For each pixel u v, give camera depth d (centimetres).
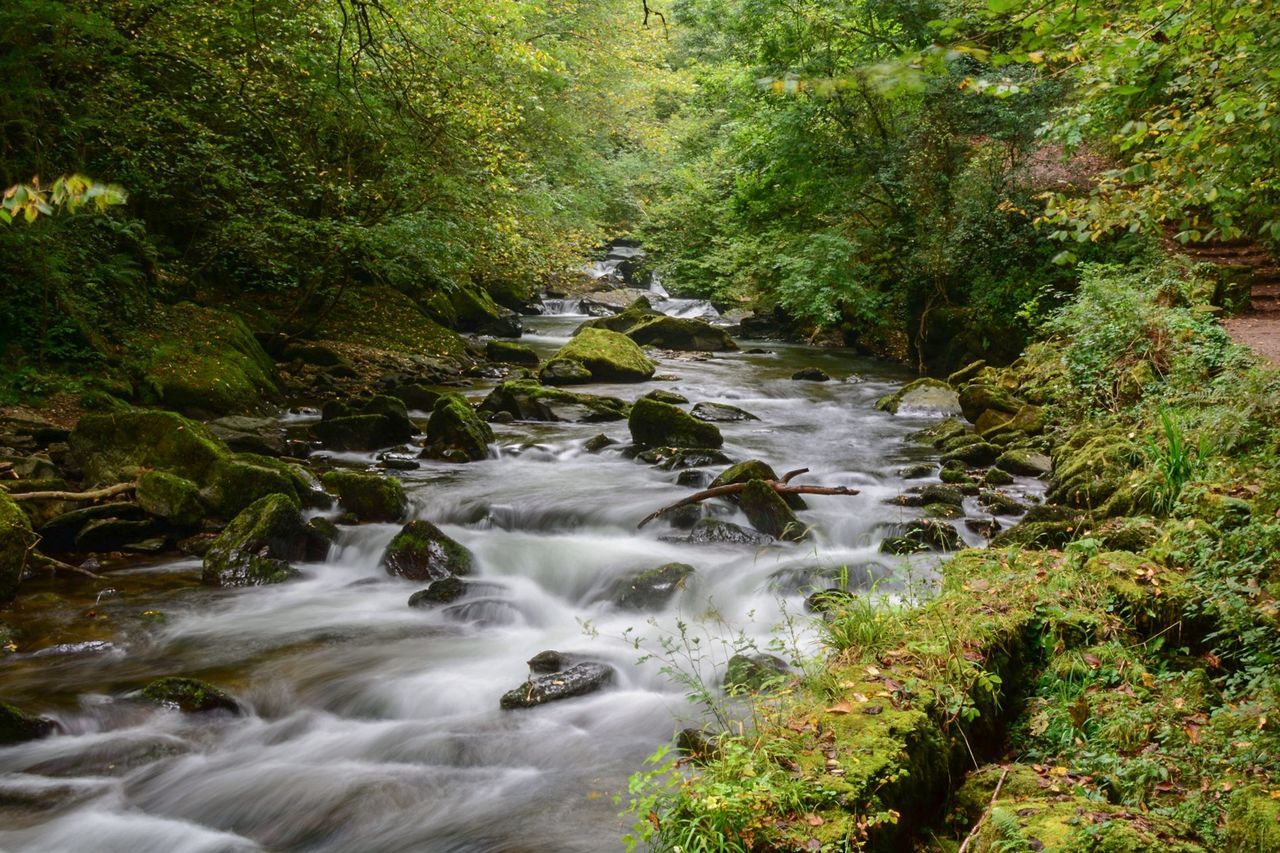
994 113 1742
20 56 1127
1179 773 434
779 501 925
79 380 1180
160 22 1370
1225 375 1003
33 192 370
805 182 2111
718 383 1844
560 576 832
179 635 704
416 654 681
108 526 864
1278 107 541
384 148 1620
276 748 557
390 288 2234
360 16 1070
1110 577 585
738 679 587
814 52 2006
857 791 375
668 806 393
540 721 580
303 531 877
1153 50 589
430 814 482
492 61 1661
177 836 471
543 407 1495
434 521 986
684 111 3772
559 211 2344
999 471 1063
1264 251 1736
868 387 1809
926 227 1911
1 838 466
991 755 487
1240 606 520
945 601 581
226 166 1475
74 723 570
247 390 1353
